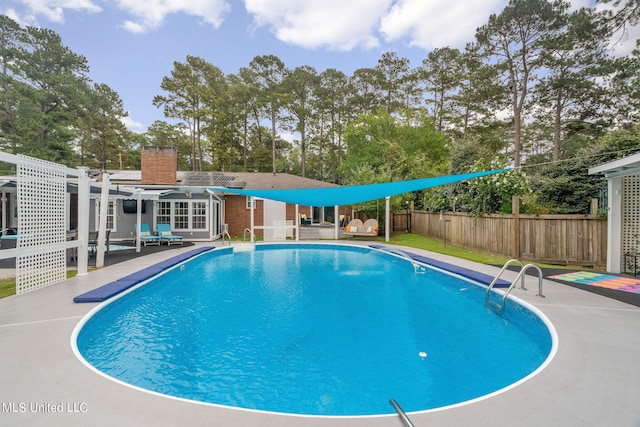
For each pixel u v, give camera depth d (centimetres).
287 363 441
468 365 438
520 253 1071
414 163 2478
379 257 1409
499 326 584
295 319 618
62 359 373
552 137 3475
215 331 555
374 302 732
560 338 437
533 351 482
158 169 1823
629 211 880
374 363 442
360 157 3059
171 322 598
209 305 705
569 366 358
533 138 3797
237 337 529
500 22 2473
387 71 3984
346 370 422
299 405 345
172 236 1622
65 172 803
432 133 3088
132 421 260
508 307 651
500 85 2675
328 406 344
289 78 4053
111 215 1748
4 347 406
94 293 645
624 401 290
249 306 699
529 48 2484
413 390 375
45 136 2967
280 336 535
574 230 981
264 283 919
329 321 608
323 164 4634
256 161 4550
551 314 536
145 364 434
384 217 2066
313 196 1021
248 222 2147
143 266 991
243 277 999
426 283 924
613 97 2312
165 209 1806
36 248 695
